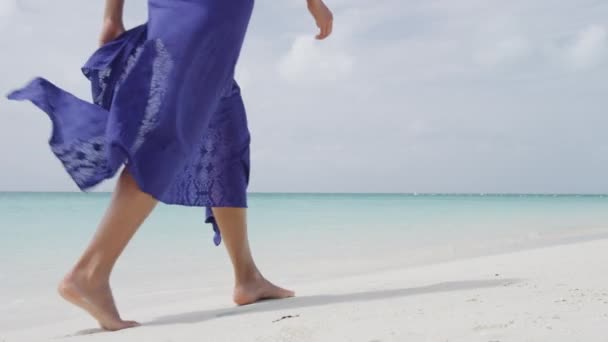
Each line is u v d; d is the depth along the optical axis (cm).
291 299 246
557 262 336
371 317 176
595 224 1063
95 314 192
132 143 181
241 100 238
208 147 234
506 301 189
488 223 1132
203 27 190
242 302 248
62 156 187
